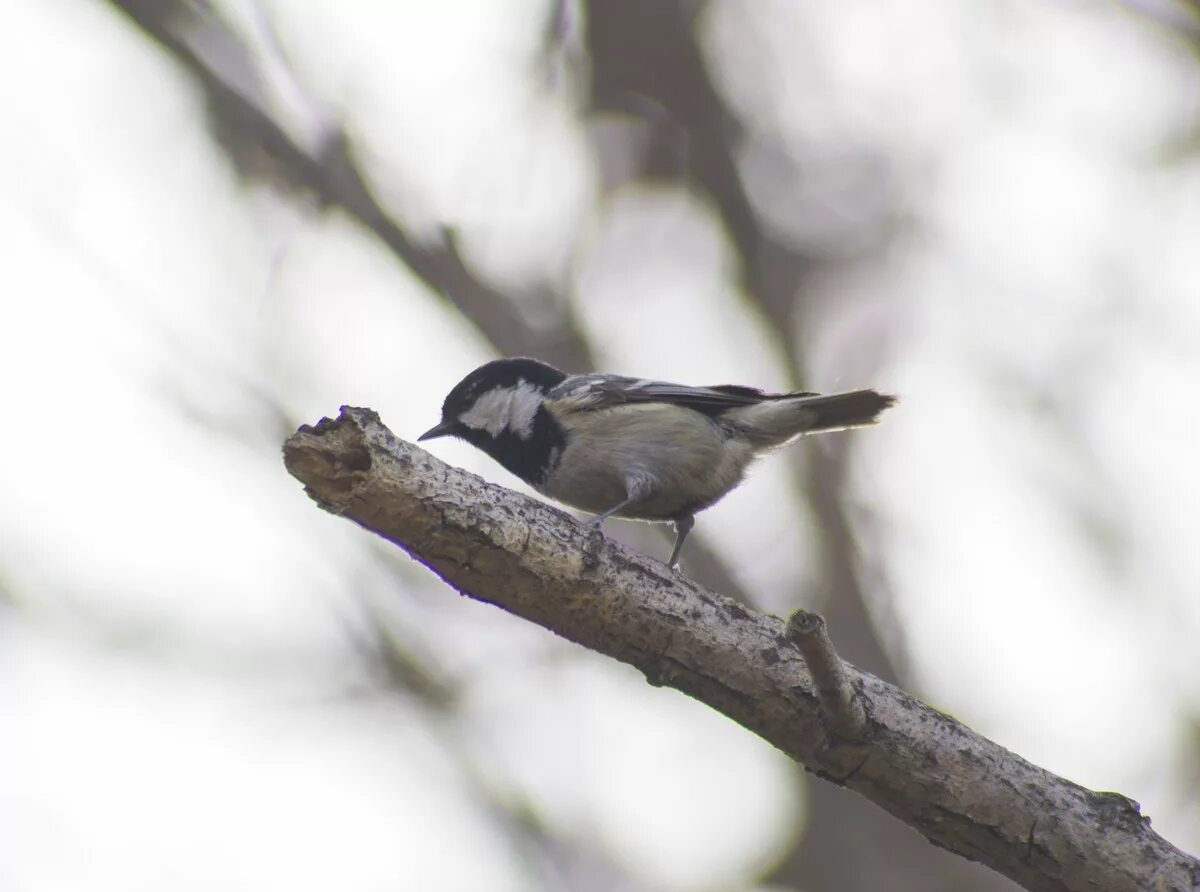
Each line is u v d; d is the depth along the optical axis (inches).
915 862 521.3
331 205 539.5
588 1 652.1
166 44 524.4
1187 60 590.9
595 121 663.1
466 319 548.4
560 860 494.6
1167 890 240.4
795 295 667.4
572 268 615.2
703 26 689.0
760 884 532.4
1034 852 244.4
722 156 671.1
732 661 249.4
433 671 514.0
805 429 422.6
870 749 245.6
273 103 534.6
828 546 581.6
